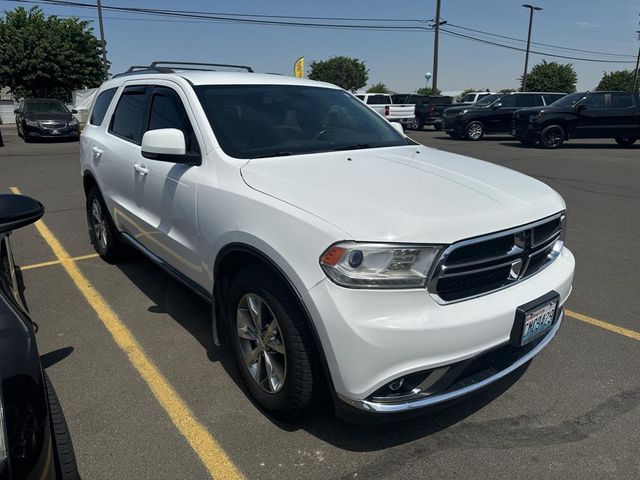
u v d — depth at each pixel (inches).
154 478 96.0
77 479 78.4
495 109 796.6
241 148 126.4
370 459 100.6
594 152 615.2
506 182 116.4
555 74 2327.8
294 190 103.6
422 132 1025.5
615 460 100.4
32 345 70.5
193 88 140.9
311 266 90.7
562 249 121.2
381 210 92.9
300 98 153.9
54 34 1314.0
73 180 406.9
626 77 2340.1
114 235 197.8
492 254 96.6
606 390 123.3
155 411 115.3
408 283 87.5
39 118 707.4
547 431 108.7
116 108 186.9
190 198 126.3
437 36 1326.3
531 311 98.7
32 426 61.1
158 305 169.8
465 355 92.0
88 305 170.1
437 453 102.2
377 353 86.8
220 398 120.0
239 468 98.5
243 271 109.0
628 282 192.7
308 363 97.3
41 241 244.1
